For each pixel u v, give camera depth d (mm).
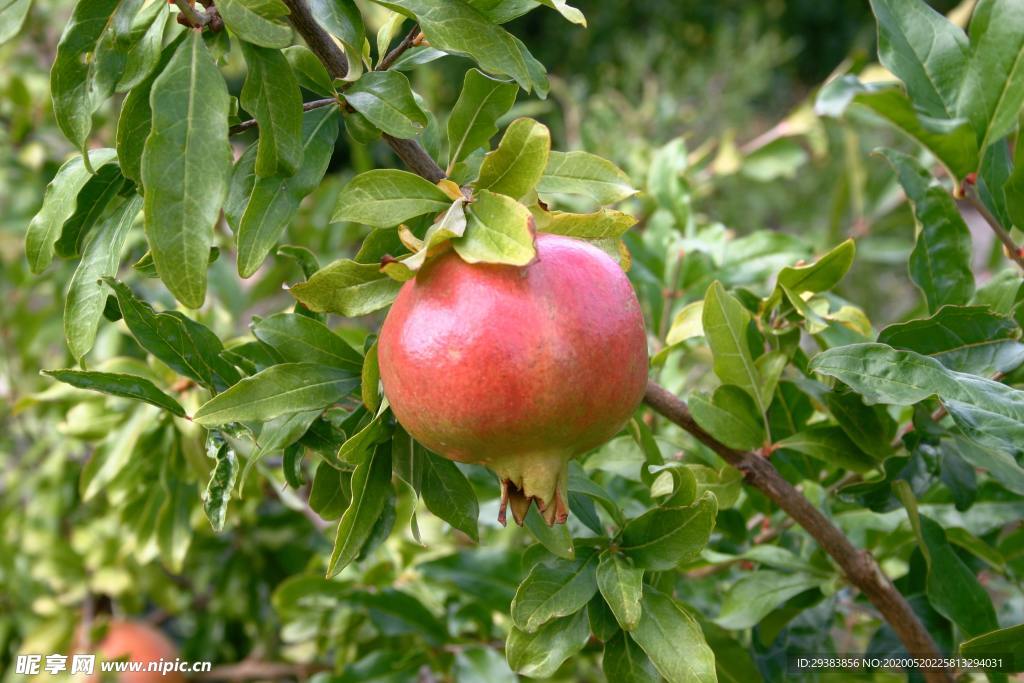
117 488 920
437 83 1843
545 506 588
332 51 652
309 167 646
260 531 1264
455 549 1041
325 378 676
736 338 722
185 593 1360
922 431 729
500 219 589
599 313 583
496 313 576
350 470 675
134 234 1196
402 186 627
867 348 682
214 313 986
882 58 738
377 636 1005
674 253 970
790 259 963
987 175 752
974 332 717
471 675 850
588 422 586
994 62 728
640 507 824
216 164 598
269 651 1312
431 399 583
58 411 1244
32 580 1324
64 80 626
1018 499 842
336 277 625
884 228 1353
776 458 809
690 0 3234
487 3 640
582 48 3135
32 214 1396
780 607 789
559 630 666
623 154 1404
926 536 752
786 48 2537
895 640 813
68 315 652
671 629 653
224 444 688
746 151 1411
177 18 612
